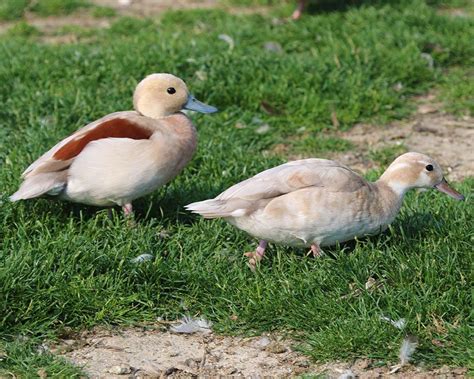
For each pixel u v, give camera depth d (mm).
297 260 10609
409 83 17266
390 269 10211
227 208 10164
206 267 10602
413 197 12336
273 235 10297
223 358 9406
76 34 20828
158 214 11961
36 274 10039
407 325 9406
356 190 10250
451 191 11008
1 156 13414
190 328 9820
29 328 9562
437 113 16391
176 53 17203
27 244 10641
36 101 15359
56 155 11133
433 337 9367
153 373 9148
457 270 10141
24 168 12703
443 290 9961
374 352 9211
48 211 11633
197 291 10242
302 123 15742
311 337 9461
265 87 16188
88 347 9508
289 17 21047
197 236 11266
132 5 23188
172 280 10305
